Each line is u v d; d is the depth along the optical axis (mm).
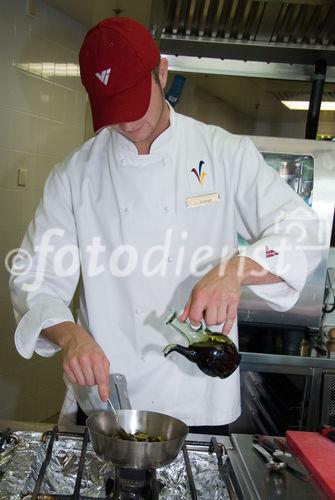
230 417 1210
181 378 1186
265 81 2467
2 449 932
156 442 790
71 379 934
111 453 799
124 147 1157
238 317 2037
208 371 930
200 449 986
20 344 1056
